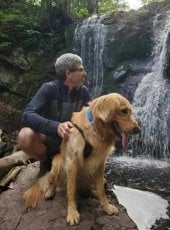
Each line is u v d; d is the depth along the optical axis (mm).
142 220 1809
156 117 4004
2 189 1775
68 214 1391
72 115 1479
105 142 1340
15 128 3990
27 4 5629
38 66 5035
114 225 1376
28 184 1734
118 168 2953
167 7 4973
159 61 4488
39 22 5422
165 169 2984
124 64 4695
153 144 3832
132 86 4426
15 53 5023
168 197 2182
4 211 1544
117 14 5082
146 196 2178
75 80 1538
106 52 4867
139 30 4715
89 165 1374
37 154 1675
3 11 5438
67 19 5621
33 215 1465
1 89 4777
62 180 1520
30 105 1544
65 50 5285
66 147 1404
